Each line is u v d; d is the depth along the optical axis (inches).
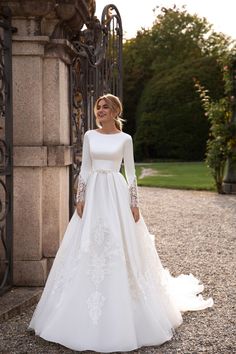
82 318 129.2
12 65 174.2
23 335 138.9
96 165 145.5
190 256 236.1
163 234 289.1
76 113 211.6
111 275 131.8
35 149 174.1
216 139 476.4
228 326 147.2
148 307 135.2
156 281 143.4
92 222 137.3
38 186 176.6
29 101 175.2
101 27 233.9
